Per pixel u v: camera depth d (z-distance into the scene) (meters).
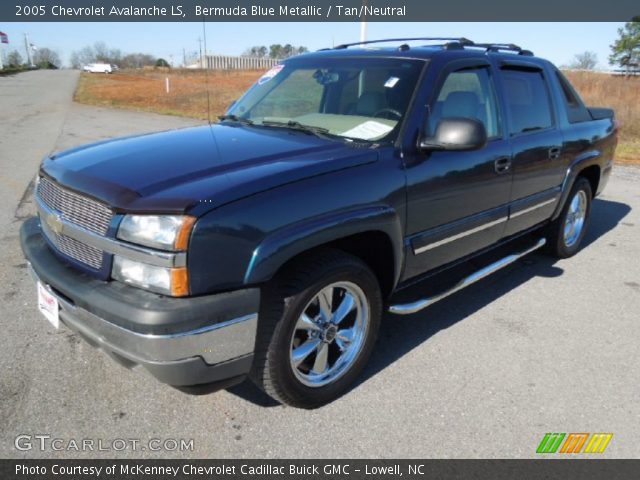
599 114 5.22
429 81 3.24
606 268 4.94
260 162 2.62
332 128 3.24
